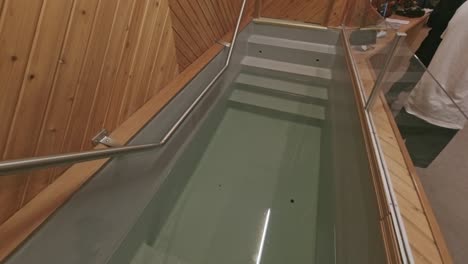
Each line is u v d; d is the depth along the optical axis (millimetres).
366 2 2629
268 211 1929
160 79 1803
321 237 1706
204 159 2373
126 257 1455
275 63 3424
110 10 1160
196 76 2131
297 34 3502
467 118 1101
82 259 1134
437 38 1924
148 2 1445
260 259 1615
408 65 1420
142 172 1541
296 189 2119
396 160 1199
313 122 2875
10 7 754
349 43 2824
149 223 1660
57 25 918
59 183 1070
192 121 2168
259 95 3205
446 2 1836
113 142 1308
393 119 1452
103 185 1222
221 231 1766
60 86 993
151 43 1582
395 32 1514
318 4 3381
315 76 3193
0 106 791
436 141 1161
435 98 1204
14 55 796
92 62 1131
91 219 1166
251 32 3615
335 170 1981
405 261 792
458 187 994
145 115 1562
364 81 1987
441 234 860
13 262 847
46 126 970
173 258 1568
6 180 861
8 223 889
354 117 1838
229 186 2117
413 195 1020
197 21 2186
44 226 948
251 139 2646
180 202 1951
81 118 1146
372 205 1128
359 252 1146
